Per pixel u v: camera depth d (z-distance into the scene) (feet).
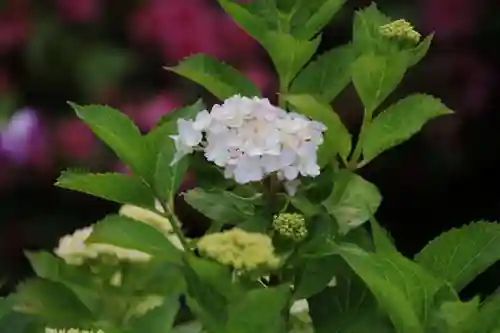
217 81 4.92
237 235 4.33
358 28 4.84
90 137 9.56
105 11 9.69
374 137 4.77
